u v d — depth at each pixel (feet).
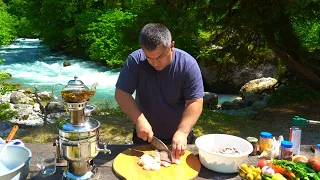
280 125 19.67
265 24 21.43
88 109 6.58
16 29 63.41
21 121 21.62
